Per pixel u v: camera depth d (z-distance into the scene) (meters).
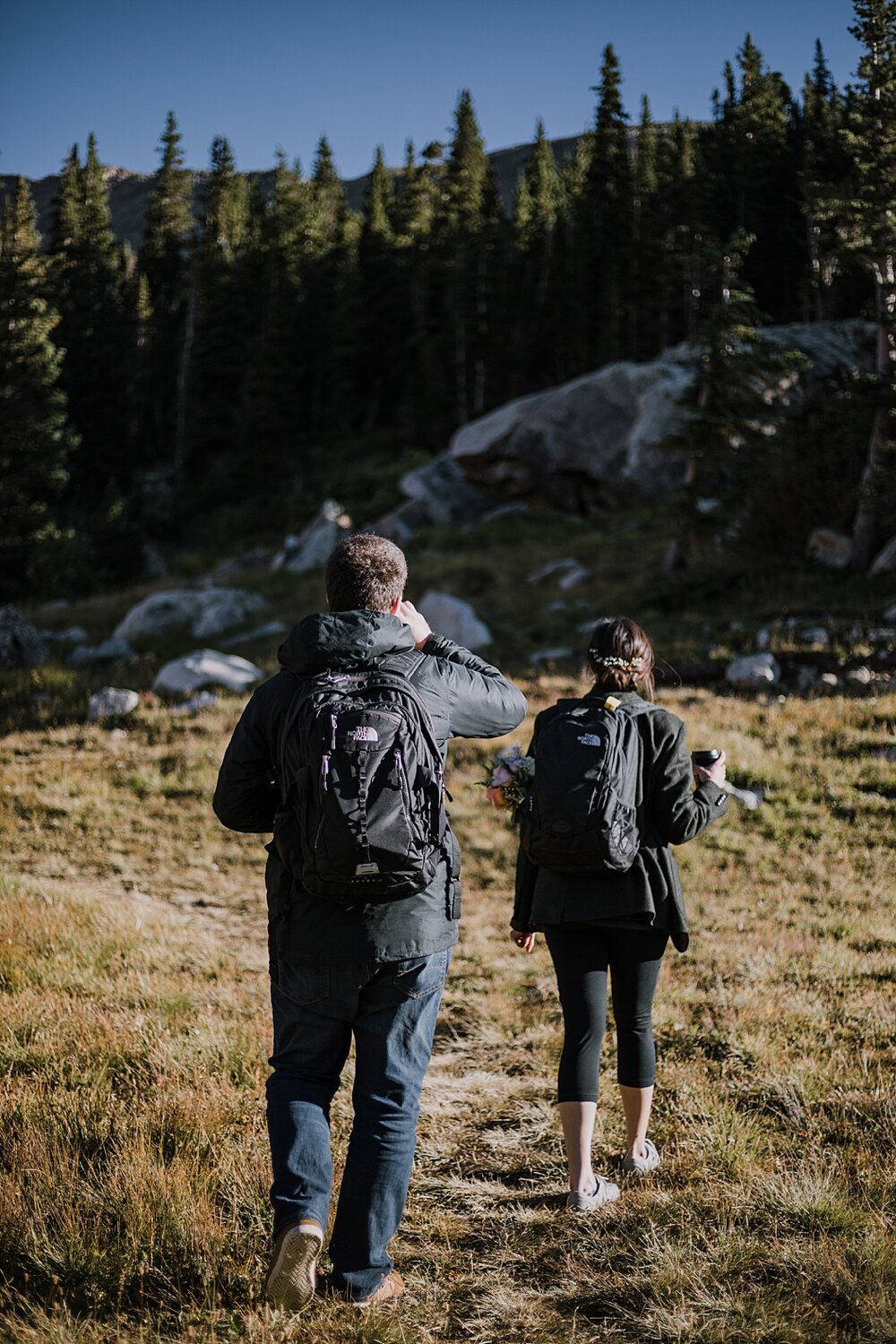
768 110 58.09
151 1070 4.12
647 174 68.50
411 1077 2.50
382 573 2.71
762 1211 3.26
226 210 79.75
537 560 25.47
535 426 30.08
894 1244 2.96
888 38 16.86
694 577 19.58
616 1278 2.89
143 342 68.25
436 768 2.46
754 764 10.67
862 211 17.33
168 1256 2.89
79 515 46.56
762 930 6.83
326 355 63.12
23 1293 2.68
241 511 52.84
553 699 14.07
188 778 11.88
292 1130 2.40
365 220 78.12
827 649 15.04
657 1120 4.12
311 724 2.41
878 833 9.13
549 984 6.13
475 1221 3.38
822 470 20.48
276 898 2.51
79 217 73.19
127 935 6.05
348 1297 2.52
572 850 3.11
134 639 22.66
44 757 13.08
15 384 37.03
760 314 19.58
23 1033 4.33
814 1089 4.31
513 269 58.44
